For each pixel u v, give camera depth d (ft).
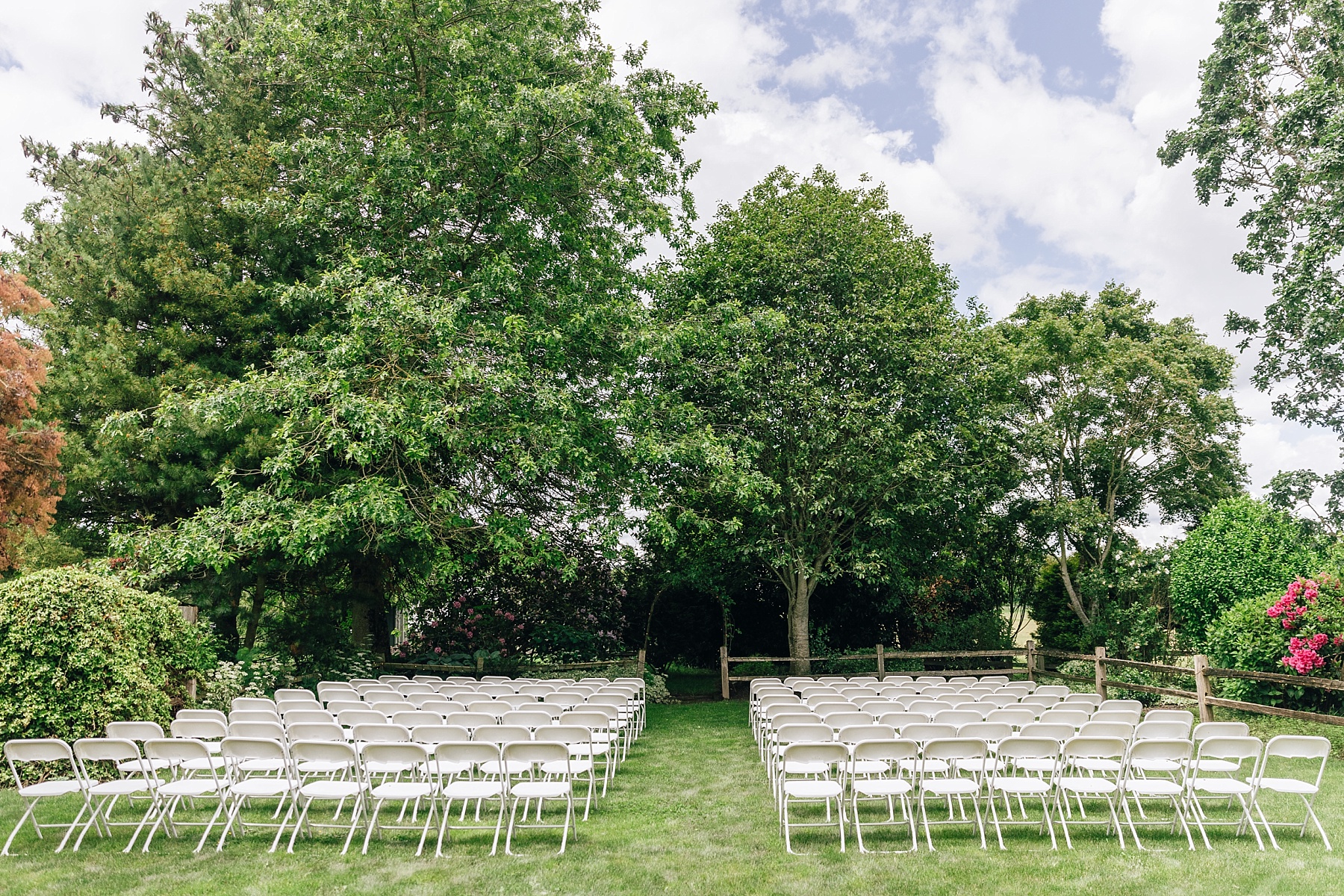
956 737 19.11
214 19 46.14
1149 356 49.19
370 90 42.14
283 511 36.47
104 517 42.37
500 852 17.66
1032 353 52.80
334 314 40.45
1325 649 30.66
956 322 53.72
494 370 37.11
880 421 46.06
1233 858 16.70
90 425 39.99
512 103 39.27
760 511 44.19
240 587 40.86
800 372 47.93
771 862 16.84
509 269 38.55
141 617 28.19
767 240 50.31
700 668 63.57
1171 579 43.32
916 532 52.47
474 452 42.39
